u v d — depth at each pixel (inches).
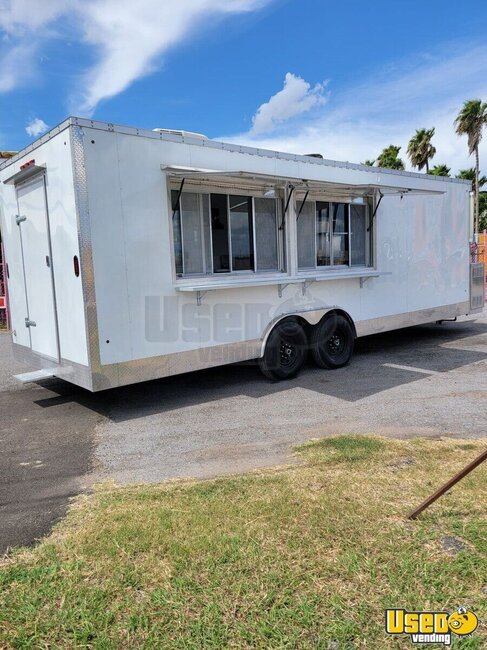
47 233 183.0
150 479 129.2
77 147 159.6
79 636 72.6
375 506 106.9
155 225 180.7
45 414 190.7
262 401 199.6
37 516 110.6
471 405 184.4
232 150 203.8
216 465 136.9
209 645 70.5
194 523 101.7
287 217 228.4
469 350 293.3
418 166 1382.9
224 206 209.5
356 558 89.0
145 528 100.3
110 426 174.9
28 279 204.8
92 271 165.5
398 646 69.8
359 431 160.1
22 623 75.6
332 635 72.0
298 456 139.6
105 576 86.0
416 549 91.4
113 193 168.7
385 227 277.7
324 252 253.3
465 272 337.1
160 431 168.1
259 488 117.4
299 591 81.1
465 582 82.5
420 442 146.1
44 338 197.9
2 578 86.2
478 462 98.0
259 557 89.7
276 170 220.5
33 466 141.5
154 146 178.7
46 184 178.4
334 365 251.6
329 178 243.6
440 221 314.2
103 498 117.0
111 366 172.6
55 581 85.0
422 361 265.9
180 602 79.0
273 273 227.6
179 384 230.4
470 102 1242.0
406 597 79.2
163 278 184.5
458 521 100.2
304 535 96.4
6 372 265.3
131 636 72.6
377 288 275.6
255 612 76.5
